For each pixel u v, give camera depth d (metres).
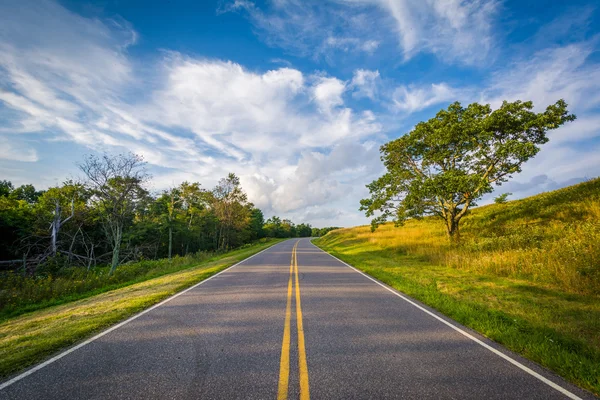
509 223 18.77
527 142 15.14
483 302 7.39
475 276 10.88
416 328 5.42
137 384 3.34
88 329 5.23
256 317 6.03
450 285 9.38
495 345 4.65
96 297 8.96
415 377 3.57
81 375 3.56
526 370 3.80
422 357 4.16
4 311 8.46
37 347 4.40
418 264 14.70
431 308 6.90
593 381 3.47
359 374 3.62
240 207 39.34
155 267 18.64
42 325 5.90
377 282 10.38
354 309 6.71
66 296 10.24
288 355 4.15
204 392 3.18
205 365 3.82
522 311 6.53
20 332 5.49
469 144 17.64
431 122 18.62
